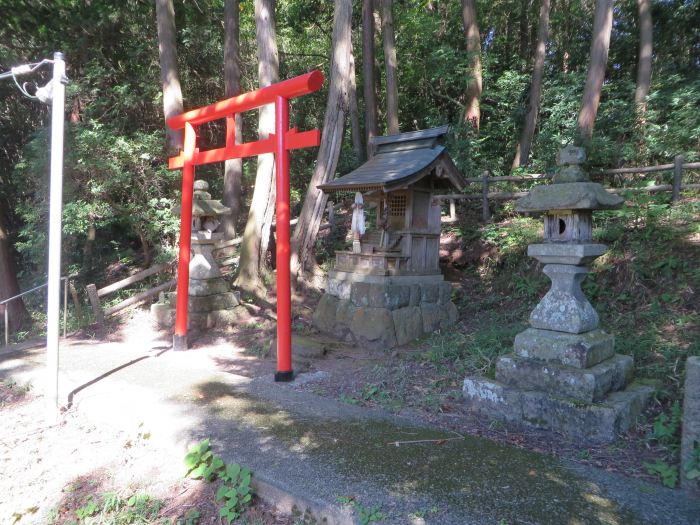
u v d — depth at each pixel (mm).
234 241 10023
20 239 11727
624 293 5855
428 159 6066
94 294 7930
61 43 10625
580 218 3691
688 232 6098
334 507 2504
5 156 11047
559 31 15469
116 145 8750
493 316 6664
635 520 2395
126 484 3203
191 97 13039
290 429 3557
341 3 8273
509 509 2475
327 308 6742
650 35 10406
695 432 2699
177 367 5492
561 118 11031
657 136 8477
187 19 12344
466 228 8789
